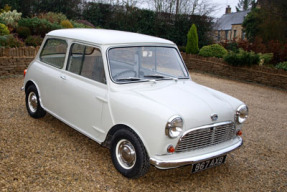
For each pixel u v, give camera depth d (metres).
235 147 3.90
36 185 3.38
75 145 4.57
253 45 16.88
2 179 3.42
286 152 5.36
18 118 5.48
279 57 15.21
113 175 3.79
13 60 9.09
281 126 7.03
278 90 12.40
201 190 3.72
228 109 3.87
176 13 23.55
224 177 4.14
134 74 4.12
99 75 4.02
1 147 4.22
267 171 4.48
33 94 5.46
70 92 4.38
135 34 4.84
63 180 3.54
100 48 3.99
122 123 3.62
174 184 3.80
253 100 9.79
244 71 14.02
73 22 16.78
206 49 16.23
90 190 3.40
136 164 3.52
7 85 7.91
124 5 23.02
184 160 3.35
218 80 13.44
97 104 3.94
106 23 22.17
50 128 5.16
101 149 4.52
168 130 3.23
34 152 4.18
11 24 12.19
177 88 4.13
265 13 22.88
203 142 3.60
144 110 3.40
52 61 4.99
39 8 19.69
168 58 4.64
